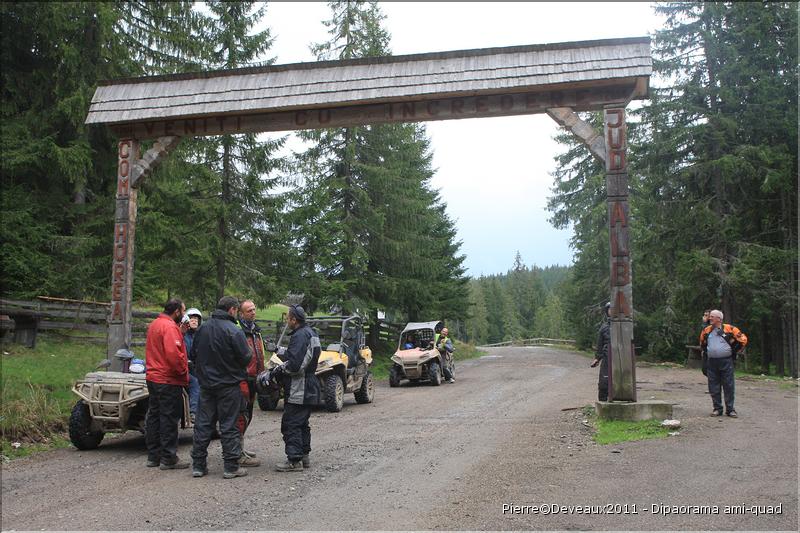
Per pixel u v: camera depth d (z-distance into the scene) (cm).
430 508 520
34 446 805
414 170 2752
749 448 720
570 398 1279
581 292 3303
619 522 474
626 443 772
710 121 2141
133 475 658
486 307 9456
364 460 720
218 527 476
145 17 1822
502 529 462
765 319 2477
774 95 2080
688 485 571
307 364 664
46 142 1538
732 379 965
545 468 655
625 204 964
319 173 2341
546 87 983
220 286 1769
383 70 1043
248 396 729
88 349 1510
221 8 1783
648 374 1884
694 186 2277
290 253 1983
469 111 1033
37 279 1548
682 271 2159
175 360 683
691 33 2209
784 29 2120
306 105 1045
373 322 2464
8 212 1480
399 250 2414
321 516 502
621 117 979
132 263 1093
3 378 1011
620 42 976
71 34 1645
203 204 1714
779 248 2181
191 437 903
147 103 1104
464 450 765
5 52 1633
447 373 1831
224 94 1082
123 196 1108
